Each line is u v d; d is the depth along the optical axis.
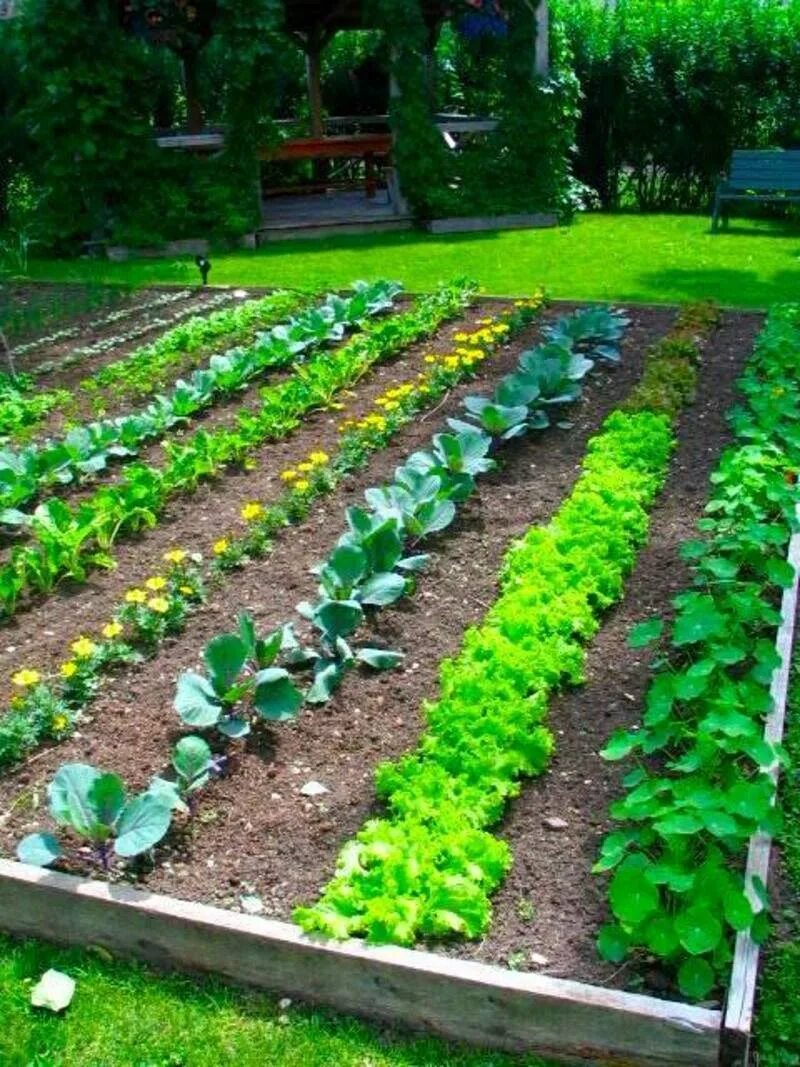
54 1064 3.03
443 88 17.08
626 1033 2.87
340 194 16.94
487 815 3.63
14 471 6.10
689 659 4.48
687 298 9.97
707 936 2.96
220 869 3.56
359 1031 3.08
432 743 3.88
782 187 13.79
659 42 15.79
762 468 5.63
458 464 5.89
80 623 5.04
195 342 8.77
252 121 13.62
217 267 12.48
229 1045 3.06
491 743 3.84
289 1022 3.12
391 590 4.84
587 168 16.69
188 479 6.27
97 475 6.64
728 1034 2.80
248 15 13.21
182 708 4.00
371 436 6.68
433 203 14.24
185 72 14.94
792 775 3.96
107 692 4.50
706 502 5.83
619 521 5.38
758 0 16.03
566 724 4.20
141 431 6.84
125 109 13.39
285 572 5.37
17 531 6.01
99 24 13.03
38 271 12.62
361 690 4.44
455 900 3.23
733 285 10.58
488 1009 2.97
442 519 5.41
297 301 9.78
